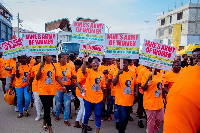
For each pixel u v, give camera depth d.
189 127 1.34
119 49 4.81
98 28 5.23
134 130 5.48
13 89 6.70
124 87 4.43
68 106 5.78
